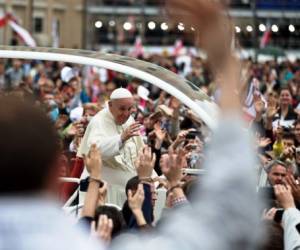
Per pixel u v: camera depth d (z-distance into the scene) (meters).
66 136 33.25
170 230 7.65
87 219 11.29
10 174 7.38
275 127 37.84
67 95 50.78
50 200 7.48
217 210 7.67
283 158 29.86
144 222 11.96
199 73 79.56
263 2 171.25
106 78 76.25
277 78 83.12
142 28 176.75
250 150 7.88
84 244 7.44
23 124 7.43
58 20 182.75
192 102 29.11
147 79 30.12
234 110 7.94
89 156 11.56
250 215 7.69
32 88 60.50
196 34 7.92
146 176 12.82
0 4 170.62
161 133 31.70
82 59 31.02
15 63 73.19
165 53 123.56
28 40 102.81
